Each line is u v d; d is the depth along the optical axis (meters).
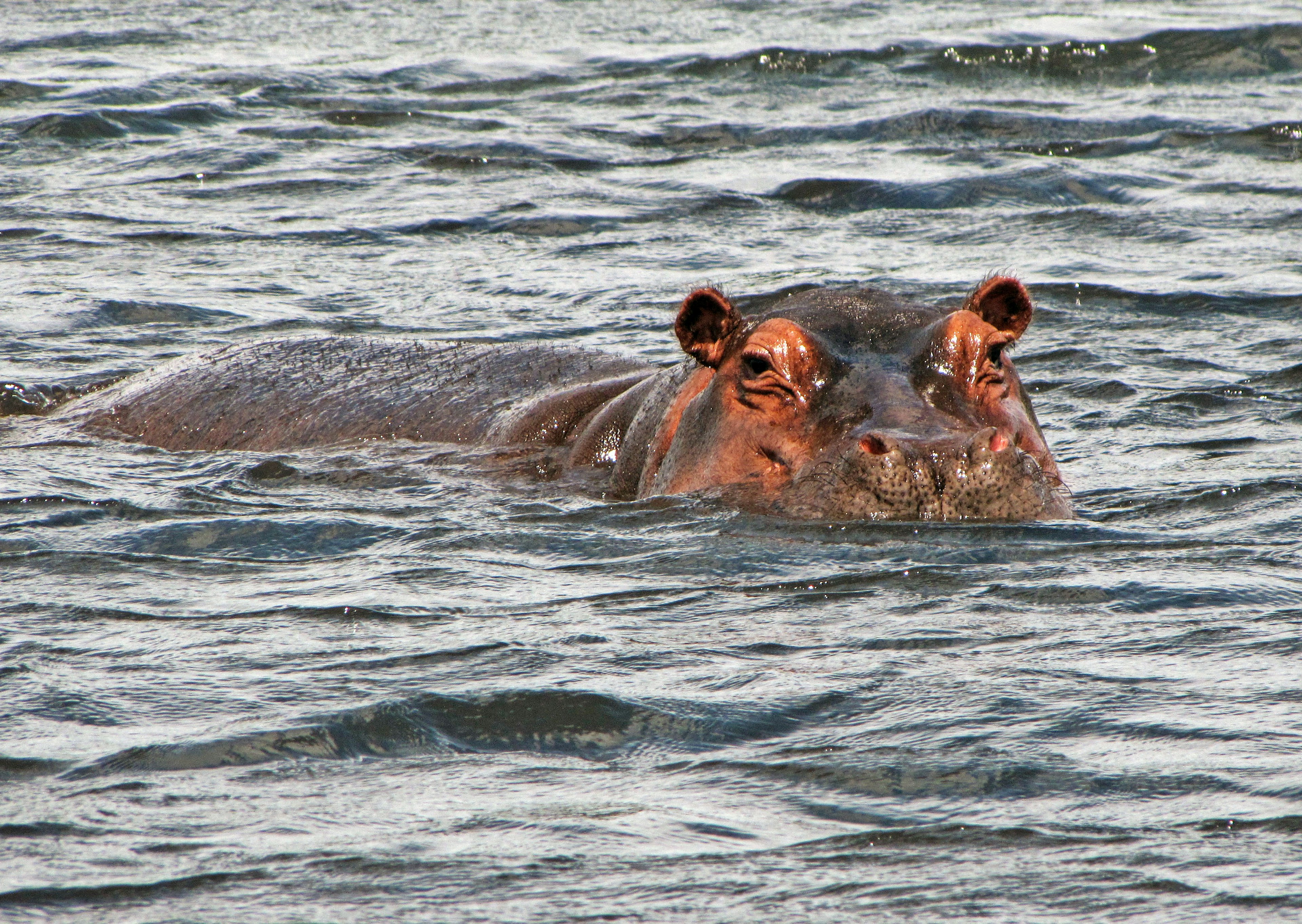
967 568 23.16
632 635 20.58
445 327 44.59
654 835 14.77
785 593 22.31
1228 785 15.57
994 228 56.28
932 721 17.39
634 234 55.94
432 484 30.44
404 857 14.34
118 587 23.08
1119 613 21.14
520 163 66.94
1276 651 19.44
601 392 33.59
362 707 17.88
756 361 27.12
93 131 71.62
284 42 96.44
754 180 63.91
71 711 17.88
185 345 43.00
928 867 14.08
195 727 17.38
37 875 14.04
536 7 111.38
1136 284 48.19
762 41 94.50
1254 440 32.84
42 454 33.66
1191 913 13.13
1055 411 36.19
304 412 35.62
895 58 89.88
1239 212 58.06
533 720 17.62
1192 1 110.00
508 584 23.19
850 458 25.42
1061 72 87.88
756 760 16.52
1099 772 15.98
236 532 26.34
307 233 56.31
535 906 13.47
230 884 13.88
